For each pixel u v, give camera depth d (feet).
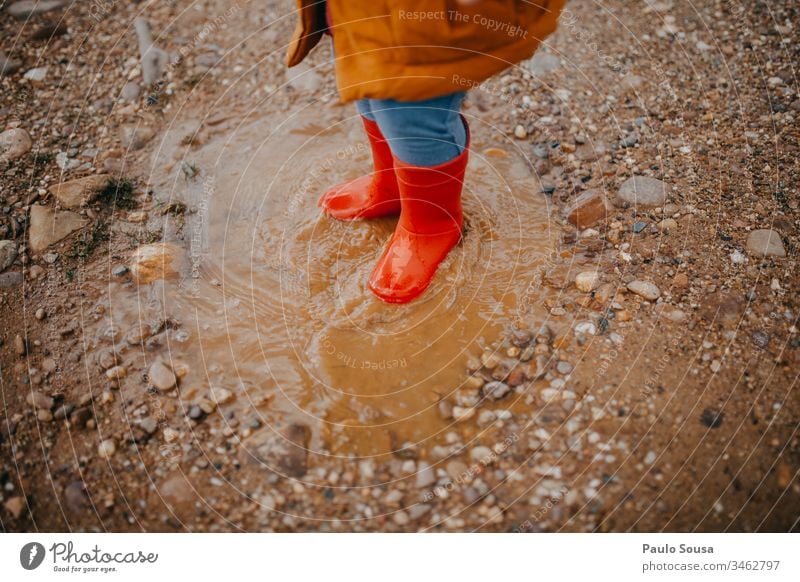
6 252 6.54
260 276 6.43
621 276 6.20
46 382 5.76
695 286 6.08
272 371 5.79
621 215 6.66
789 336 5.73
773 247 6.28
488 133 7.54
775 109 7.44
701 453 5.18
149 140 7.63
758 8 8.49
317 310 6.15
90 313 6.19
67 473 5.30
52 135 7.63
